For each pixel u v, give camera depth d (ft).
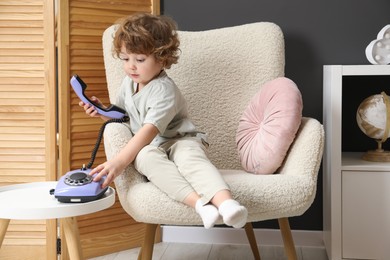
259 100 5.83
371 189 6.18
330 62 7.27
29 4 6.56
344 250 6.26
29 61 6.62
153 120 4.97
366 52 6.88
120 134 5.03
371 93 7.32
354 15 7.21
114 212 7.18
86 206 4.24
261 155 5.32
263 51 6.35
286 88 5.51
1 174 6.75
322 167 7.20
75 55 6.78
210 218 4.27
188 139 5.24
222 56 6.46
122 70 6.13
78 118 6.84
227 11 7.38
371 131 6.48
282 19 7.31
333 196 6.23
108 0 6.97
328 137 6.50
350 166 6.19
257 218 4.77
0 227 4.71
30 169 6.72
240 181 4.72
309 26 7.28
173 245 7.48
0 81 6.66
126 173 4.91
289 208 4.75
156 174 4.66
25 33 6.59
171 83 5.32
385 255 6.21
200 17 7.42
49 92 6.61
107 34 6.25
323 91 7.14
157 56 5.13
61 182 4.38
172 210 4.61
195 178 4.59
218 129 6.45
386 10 7.16
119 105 5.55
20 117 6.68
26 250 6.75
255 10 7.34
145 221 4.79
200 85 6.47
